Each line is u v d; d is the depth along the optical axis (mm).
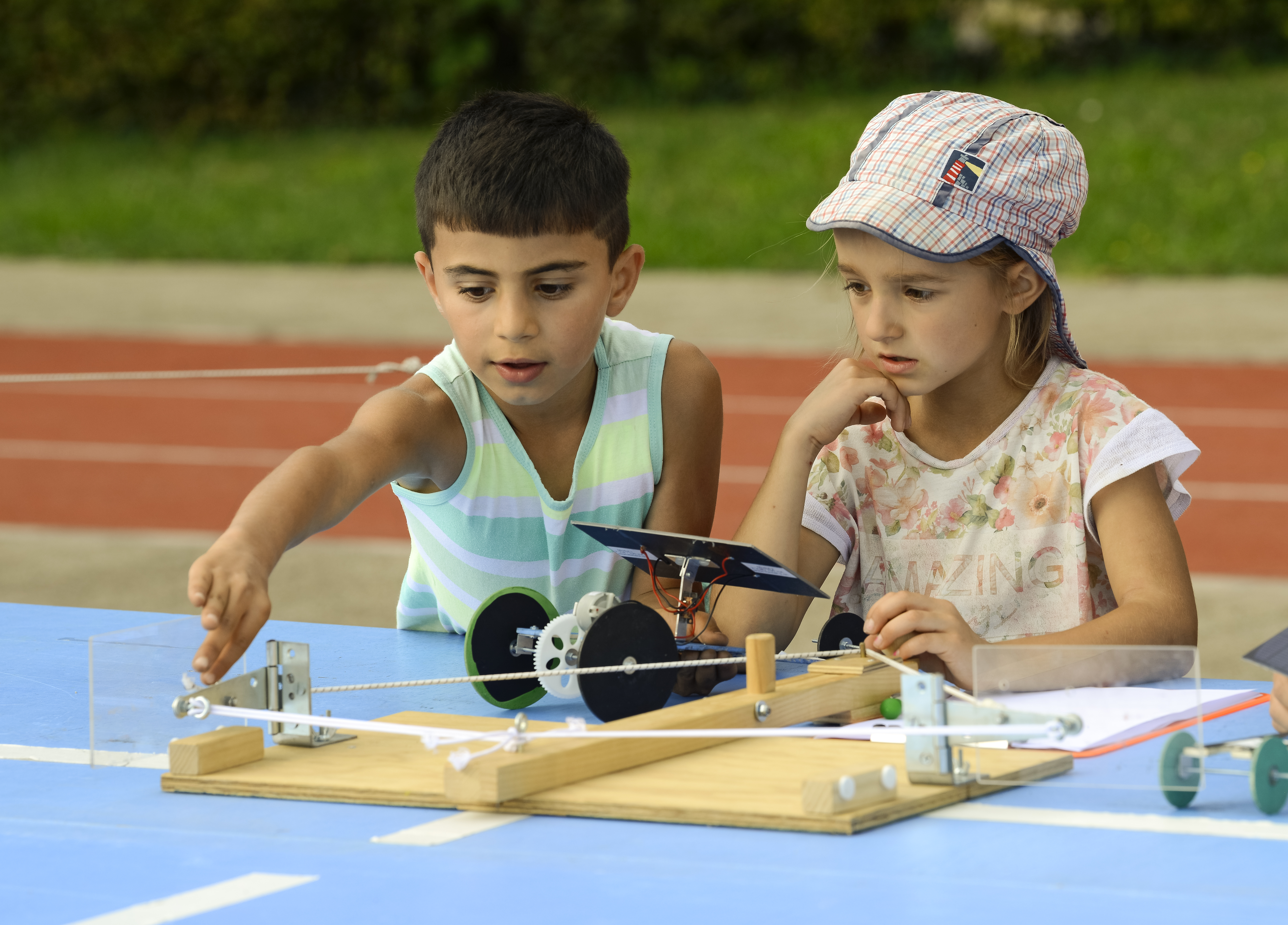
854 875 2193
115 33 33188
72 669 3736
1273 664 2668
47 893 2201
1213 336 17672
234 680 2895
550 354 3387
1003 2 32906
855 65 33188
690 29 33219
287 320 20672
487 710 3299
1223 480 11953
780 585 3252
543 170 3307
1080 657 2598
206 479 13109
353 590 9266
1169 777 2465
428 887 2184
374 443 3469
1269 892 2109
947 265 3381
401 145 31625
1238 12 31781
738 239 24047
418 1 33438
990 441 3717
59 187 29625
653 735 2627
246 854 2348
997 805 2525
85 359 18359
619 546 3453
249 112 33531
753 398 15602
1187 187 23453
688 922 2031
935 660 3342
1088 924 2002
